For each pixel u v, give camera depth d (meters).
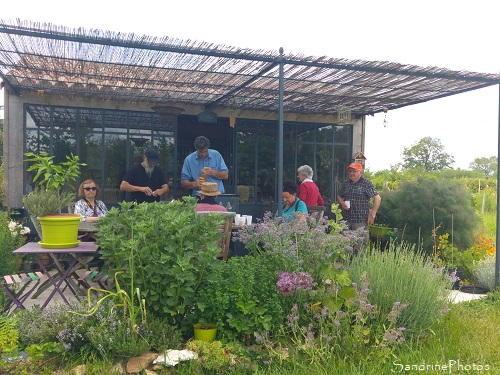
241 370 3.12
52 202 4.08
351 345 3.38
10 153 7.31
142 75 6.14
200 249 3.54
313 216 4.32
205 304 3.39
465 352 3.54
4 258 5.17
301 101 7.85
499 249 5.56
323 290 3.80
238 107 8.34
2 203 7.25
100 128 7.76
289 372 3.10
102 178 7.77
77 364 3.04
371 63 5.30
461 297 5.39
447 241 6.84
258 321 3.38
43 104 7.44
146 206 3.69
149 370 3.03
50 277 3.90
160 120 8.05
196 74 6.05
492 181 21.98
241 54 4.85
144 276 3.38
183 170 6.29
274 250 3.83
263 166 8.86
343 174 9.35
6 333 3.08
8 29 4.10
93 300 3.67
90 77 6.30
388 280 3.88
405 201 7.69
